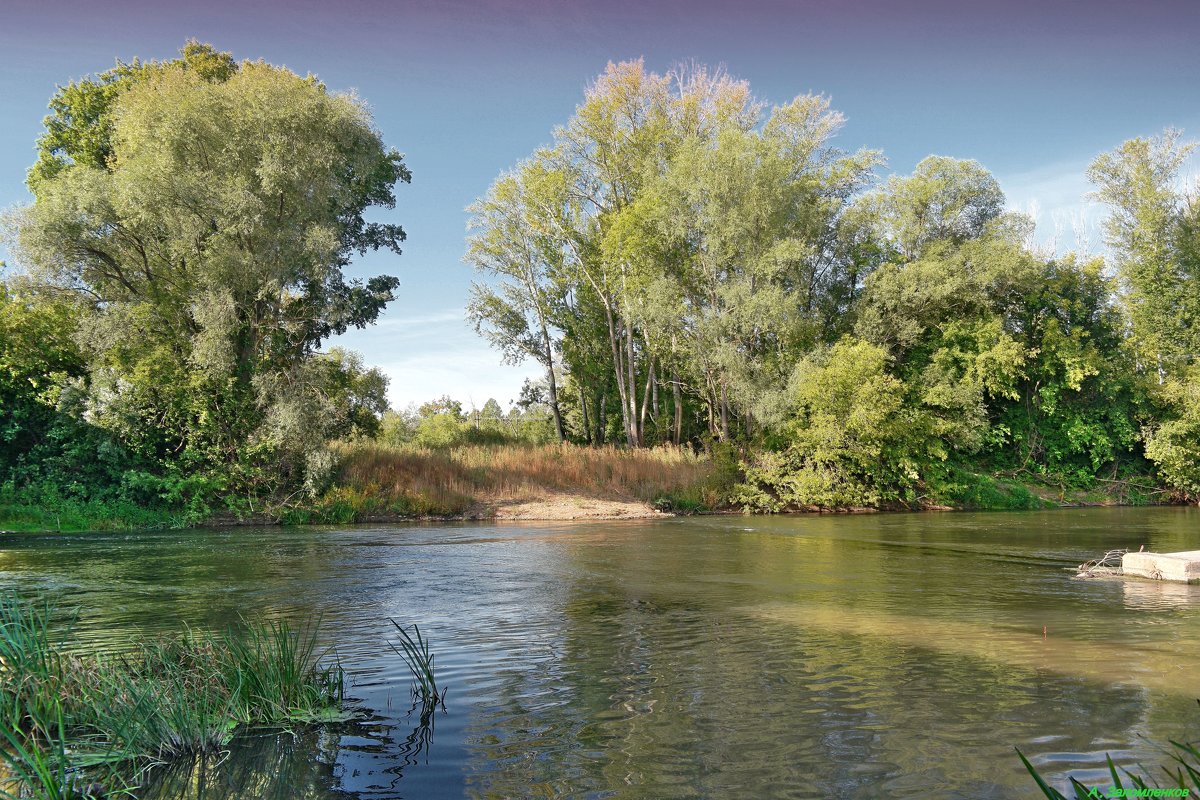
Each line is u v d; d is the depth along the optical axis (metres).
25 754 4.61
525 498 31.12
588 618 9.80
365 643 8.41
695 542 19.66
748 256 33.56
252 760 5.17
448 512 29.12
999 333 36.16
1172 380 39.22
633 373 39.91
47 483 25.75
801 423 33.31
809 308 38.16
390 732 5.66
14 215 26.16
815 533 22.14
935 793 4.45
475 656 7.84
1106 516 28.20
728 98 38.00
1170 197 41.31
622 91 38.22
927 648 8.03
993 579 13.05
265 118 28.11
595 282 40.00
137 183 26.06
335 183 29.55
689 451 36.47
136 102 28.20
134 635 8.66
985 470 39.00
